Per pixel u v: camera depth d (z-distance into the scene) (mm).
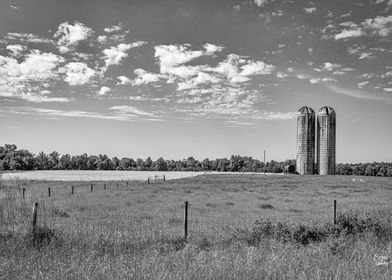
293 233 13445
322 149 116438
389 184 64188
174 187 51500
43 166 195875
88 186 51375
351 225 14711
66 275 7719
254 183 65688
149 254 9773
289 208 27344
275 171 179750
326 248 10984
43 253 9742
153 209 25312
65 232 12859
